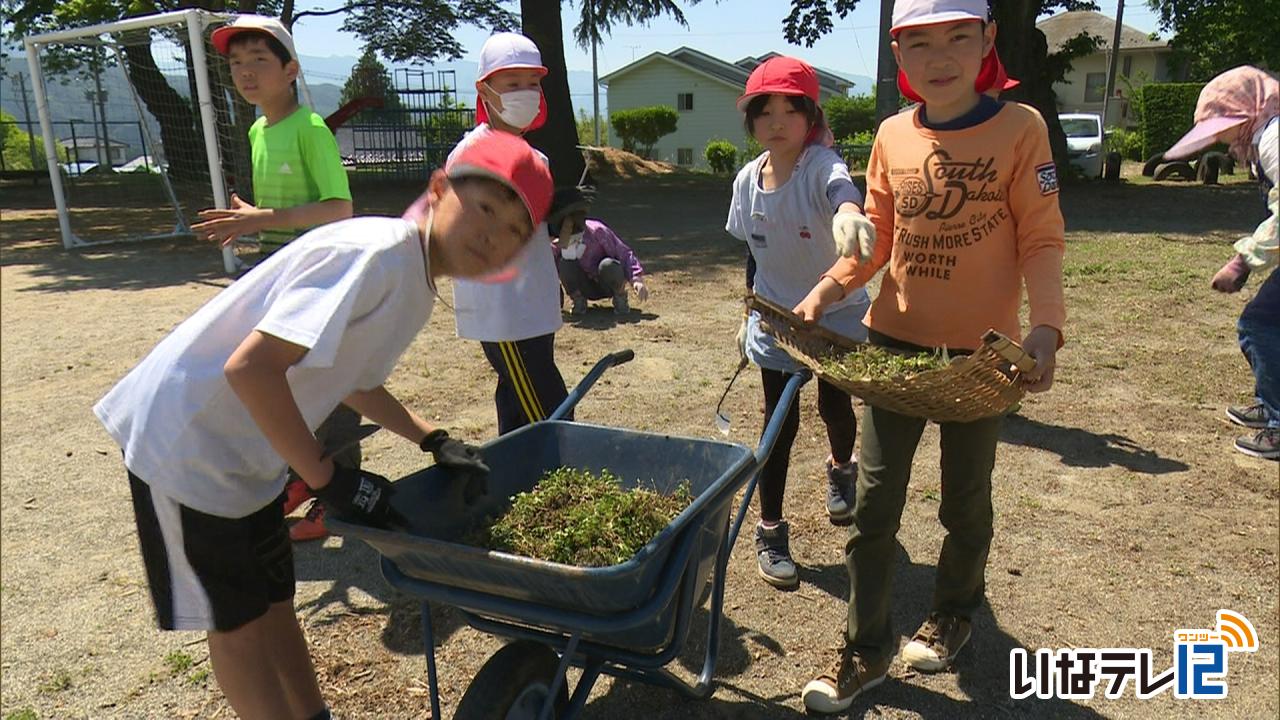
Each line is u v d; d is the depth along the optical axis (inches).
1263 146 147.4
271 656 103.3
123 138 1317.7
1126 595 144.3
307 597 148.2
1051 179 104.7
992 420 112.3
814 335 120.3
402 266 81.7
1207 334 291.7
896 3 104.4
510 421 157.6
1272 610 139.6
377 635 137.3
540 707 100.8
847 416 160.1
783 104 132.3
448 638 136.4
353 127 1093.8
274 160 146.4
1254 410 214.1
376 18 1051.3
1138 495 179.2
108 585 151.7
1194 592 144.8
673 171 1198.9
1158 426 215.9
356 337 82.4
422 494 98.3
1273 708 117.6
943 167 108.0
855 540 115.8
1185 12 1010.1
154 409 85.6
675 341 299.3
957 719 116.8
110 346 305.9
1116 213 620.1
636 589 85.1
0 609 144.2
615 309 338.6
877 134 118.6
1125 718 116.7
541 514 102.3
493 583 88.5
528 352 146.8
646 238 555.2
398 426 101.2
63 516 177.8
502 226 81.4
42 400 249.1
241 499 89.5
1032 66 812.0
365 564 159.5
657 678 112.6
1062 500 177.6
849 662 117.7
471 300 145.3
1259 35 962.7
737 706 120.5
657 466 113.3
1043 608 141.2
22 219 724.0
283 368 79.0
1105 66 2039.9
